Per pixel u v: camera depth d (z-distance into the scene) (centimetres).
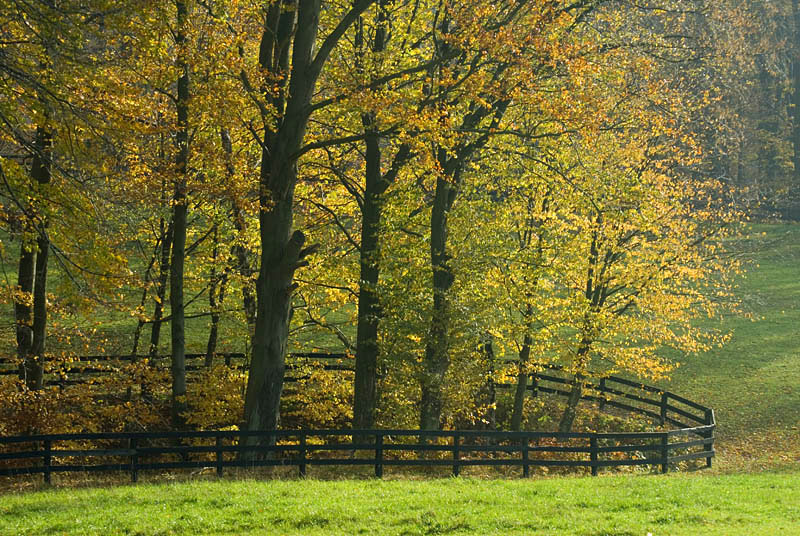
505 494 1653
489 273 2644
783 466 2816
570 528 1365
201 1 2008
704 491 1811
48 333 2578
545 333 2861
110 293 2128
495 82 2083
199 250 2888
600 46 2433
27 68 1708
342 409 2912
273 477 1934
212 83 1977
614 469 2688
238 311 2862
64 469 1834
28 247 1800
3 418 2320
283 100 2244
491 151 2662
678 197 2966
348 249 2967
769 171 7581
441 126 1973
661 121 2706
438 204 2545
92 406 2662
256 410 2166
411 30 2572
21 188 1725
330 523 1376
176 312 2500
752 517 1509
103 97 1825
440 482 1836
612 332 2948
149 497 1549
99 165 1845
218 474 1917
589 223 2753
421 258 2608
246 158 2438
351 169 2927
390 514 1437
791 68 7381
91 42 1783
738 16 2933
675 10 2672
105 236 1958
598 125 2150
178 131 2053
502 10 2195
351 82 2147
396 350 2470
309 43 2141
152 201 2194
